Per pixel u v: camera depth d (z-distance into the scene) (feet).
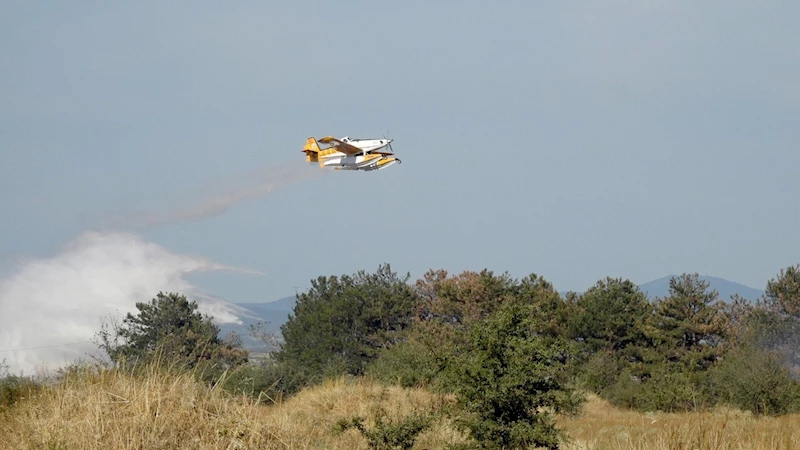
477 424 161.99
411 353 343.26
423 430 177.37
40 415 122.01
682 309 641.81
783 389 318.65
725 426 118.52
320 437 156.56
